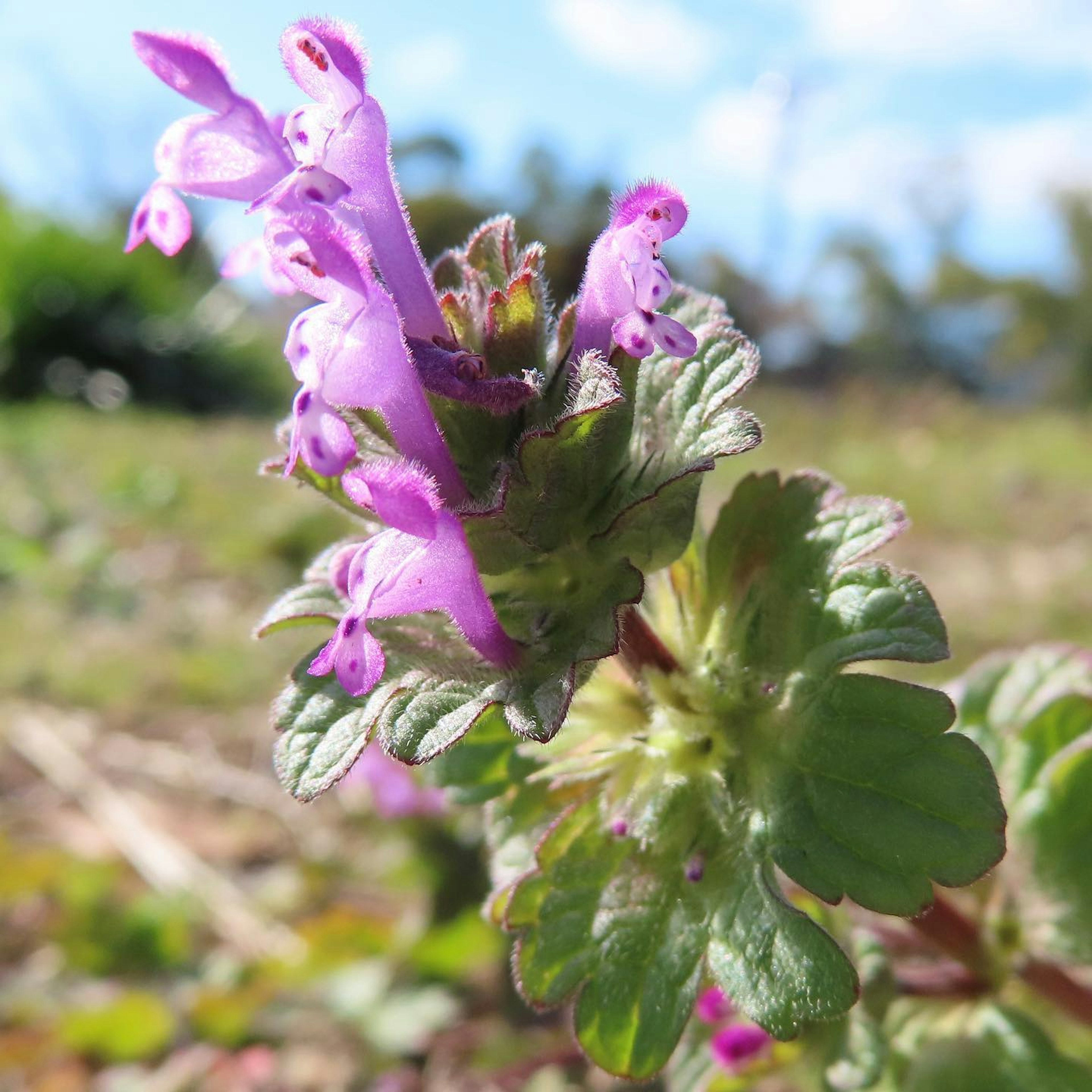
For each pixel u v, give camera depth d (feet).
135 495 1.22
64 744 0.62
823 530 0.20
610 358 0.18
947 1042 0.25
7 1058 0.39
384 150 0.19
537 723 0.17
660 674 0.20
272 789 0.58
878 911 0.18
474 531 0.18
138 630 0.83
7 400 2.47
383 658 0.16
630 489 0.18
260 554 0.99
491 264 0.20
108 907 0.46
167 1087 0.38
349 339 0.17
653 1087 0.34
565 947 0.20
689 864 0.19
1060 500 1.25
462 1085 0.37
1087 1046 0.29
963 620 0.74
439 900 0.43
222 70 0.18
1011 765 0.27
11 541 1.00
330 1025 0.41
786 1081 0.28
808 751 0.19
